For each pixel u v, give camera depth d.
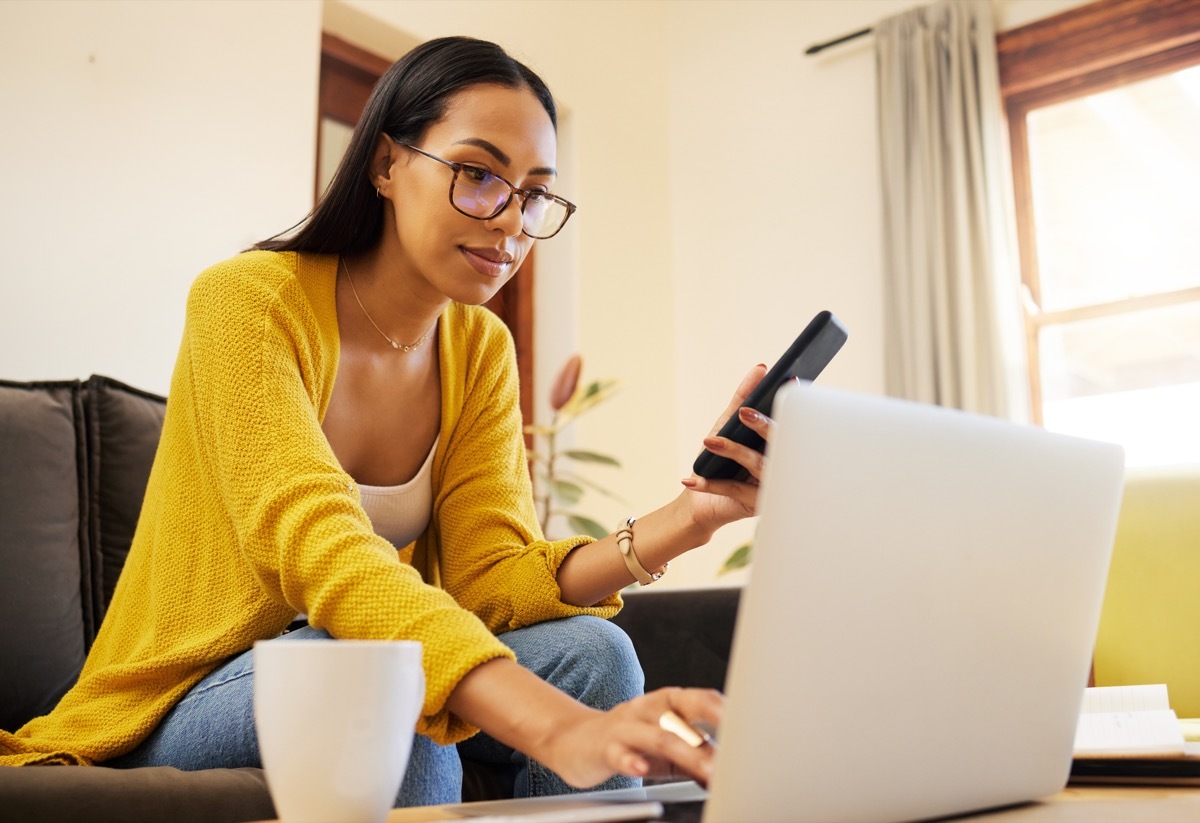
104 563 1.43
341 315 1.12
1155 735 0.84
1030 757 0.67
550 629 1.04
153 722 0.94
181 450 1.02
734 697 0.49
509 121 1.04
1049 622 0.65
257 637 0.96
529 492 1.28
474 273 1.05
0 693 1.25
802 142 3.70
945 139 3.33
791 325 3.62
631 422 3.62
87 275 2.16
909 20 3.45
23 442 1.39
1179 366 3.08
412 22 3.06
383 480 1.20
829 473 0.51
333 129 3.01
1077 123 3.32
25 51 2.13
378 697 0.53
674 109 4.04
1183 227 3.12
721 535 3.60
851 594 0.53
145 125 2.31
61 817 0.68
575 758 0.59
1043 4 3.35
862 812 0.56
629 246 3.74
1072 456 0.65
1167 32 3.13
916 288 3.25
